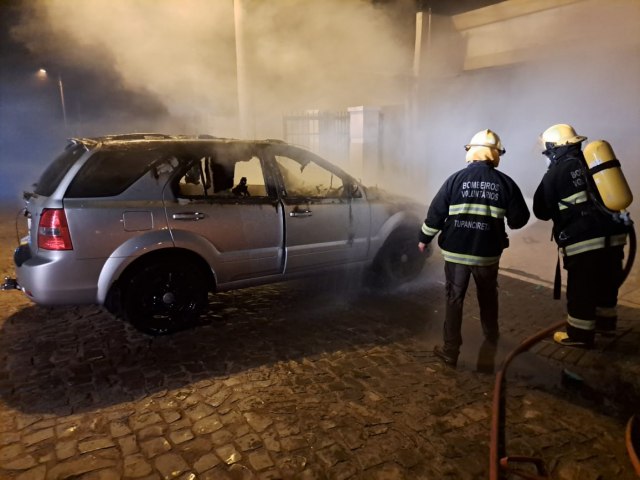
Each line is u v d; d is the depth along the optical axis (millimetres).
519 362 3193
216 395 2795
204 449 2322
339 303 4301
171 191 3453
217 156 3674
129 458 2256
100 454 2279
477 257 3029
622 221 3123
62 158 3496
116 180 3283
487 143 3061
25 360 3189
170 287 3562
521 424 2533
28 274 3174
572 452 2320
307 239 4016
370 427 2498
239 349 3387
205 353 3320
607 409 2678
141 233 3324
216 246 3613
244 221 3697
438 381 2969
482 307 3314
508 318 3938
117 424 2510
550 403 2732
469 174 3037
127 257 3295
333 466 2209
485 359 3254
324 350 3385
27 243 3477
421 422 2547
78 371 3053
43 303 3205
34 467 2186
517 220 3035
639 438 2402
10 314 3947
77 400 2725
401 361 3229
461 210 3027
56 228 3100
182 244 3465
